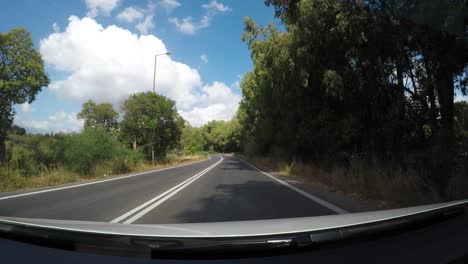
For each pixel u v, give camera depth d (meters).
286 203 7.66
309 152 19.09
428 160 7.45
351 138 14.45
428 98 10.20
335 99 13.52
